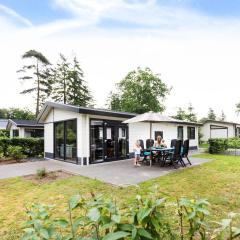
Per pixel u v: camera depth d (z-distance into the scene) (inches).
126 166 437.4
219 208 194.5
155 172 370.0
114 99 1780.3
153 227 64.4
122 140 541.6
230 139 1026.7
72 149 490.3
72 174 366.0
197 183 290.2
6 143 595.5
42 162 520.7
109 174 357.7
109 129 512.7
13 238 148.2
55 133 560.1
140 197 67.5
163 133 723.4
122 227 57.2
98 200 66.3
